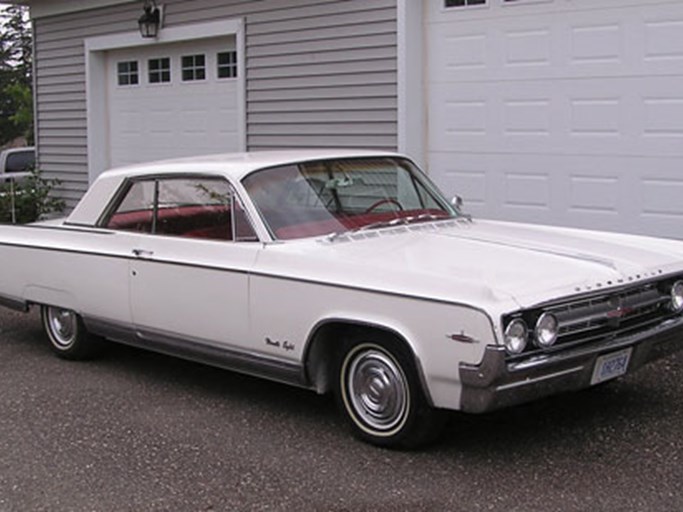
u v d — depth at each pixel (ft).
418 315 13.73
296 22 33.65
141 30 39.68
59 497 13.50
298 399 17.95
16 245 21.44
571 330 13.79
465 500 12.93
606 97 26.66
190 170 17.92
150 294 18.16
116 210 19.47
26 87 110.73
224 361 17.11
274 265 15.84
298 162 17.83
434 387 13.75
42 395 18.62
